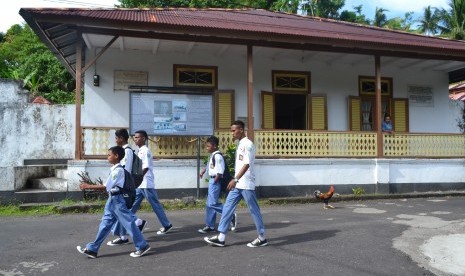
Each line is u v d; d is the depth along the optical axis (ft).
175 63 38.99
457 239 20.76
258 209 19.36
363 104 44.27
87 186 29.48
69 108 37.14
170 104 31.60
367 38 36.47
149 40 34.88
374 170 37.24
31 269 16.03
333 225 24.29
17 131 35.86
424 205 32.37
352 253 18.15
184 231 22.80
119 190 17.69
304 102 43.55
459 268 16.29
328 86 43.11
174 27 30.89
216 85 39.86
